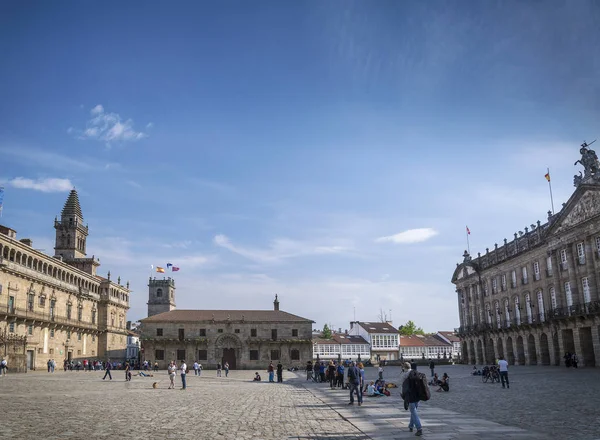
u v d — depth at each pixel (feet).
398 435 52.44
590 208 199.00
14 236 261.65
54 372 233.55
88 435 52.54
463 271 334.85
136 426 59.57
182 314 337.11
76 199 362.74
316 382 165.58
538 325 239.71
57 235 352.49
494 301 293.02
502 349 287.48
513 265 269.03
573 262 211.61
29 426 58.59
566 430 52.49
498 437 49.29
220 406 84.33
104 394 108.88
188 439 50.55
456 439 48.80
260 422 63.72
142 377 204.33
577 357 208.54
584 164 202.18
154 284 474.90
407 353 463.83
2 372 184.55
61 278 284.41
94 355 329.52
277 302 383.24
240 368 325.42
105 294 344.08
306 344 333.01
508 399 86.48
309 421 64.54
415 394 52.60
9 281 228.02
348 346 444.55
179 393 115.96
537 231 242.99
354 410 76.38
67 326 287.07
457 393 102.27
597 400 80.02
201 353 325.62
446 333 521.65
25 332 241.55
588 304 198.90
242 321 330.95
